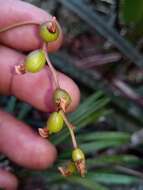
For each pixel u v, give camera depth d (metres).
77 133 0.17
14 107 0.17
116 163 0.15
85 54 0.20
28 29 0.14
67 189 0.18
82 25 0.20
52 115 0.10
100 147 0.15
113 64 0.18
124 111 0.17
